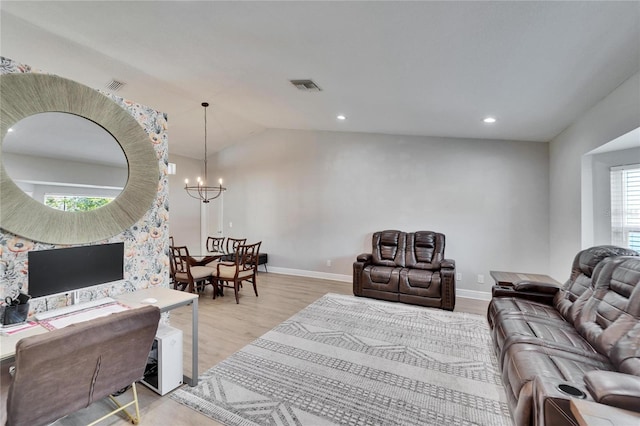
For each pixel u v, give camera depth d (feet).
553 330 7.46
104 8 7.10
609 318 6.60
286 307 13.71
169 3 6.66
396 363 8.74
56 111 6.70
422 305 13.85
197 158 23.97
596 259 8.43
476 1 5.17
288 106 14.12
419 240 15.75
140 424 6.21
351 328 11.28
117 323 5.14
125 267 8.16
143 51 9.23
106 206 7.55
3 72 5.98
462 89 9.14
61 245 6.84
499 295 10.41
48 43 8.96
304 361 8.82
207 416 6.48
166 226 9.30
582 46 6.24
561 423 4.15
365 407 6.81
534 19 5.49
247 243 22.33
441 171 16.43
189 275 14.01
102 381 5.27
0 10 7.36
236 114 17.10
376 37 6.82
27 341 4.19
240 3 6.30
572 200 11.51
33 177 6.33
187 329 11.16
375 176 18.04
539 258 14.62
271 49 8.29
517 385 5.46
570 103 9.53
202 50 8.95
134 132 8.14
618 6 4.92
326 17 6.31
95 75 11.23
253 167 22.12
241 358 8.98
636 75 7.47
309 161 20.06
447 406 6.86
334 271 19.30
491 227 15.44
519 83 8.32
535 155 14.69
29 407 4.48
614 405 3.86
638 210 9.43
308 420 6.38
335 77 9.57
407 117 13.10
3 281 6.06
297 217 20.49
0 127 5.86
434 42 6.70
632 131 7.77
